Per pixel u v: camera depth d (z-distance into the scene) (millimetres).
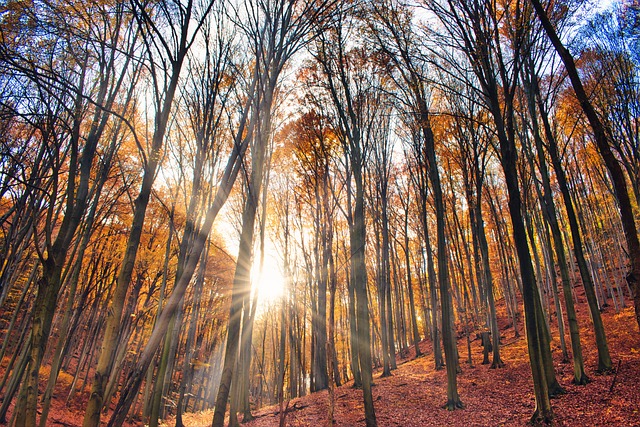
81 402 16422
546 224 14023
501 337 22062
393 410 11977
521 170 13688
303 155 13039
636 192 12930
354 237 10406
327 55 10742
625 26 10695
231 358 7547
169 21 5395
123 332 17438
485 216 21719
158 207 12383
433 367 18031
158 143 5055
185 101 9750
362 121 11461
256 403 23844
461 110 13398
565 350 13195
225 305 18562
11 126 7098
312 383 20047
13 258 9344
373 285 28062
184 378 13938
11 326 12906
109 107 7309
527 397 10773
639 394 8742
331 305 12828
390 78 11930
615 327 15883
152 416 10203
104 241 12781
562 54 6168
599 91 11703
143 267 13078
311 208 17594
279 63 7418
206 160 10391
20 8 5758
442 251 11656
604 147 5645
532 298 7988
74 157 5098
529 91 11672
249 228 8461
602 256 21750
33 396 4109
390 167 19016
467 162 15945
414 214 22906
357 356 16703
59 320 18516
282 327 15656
